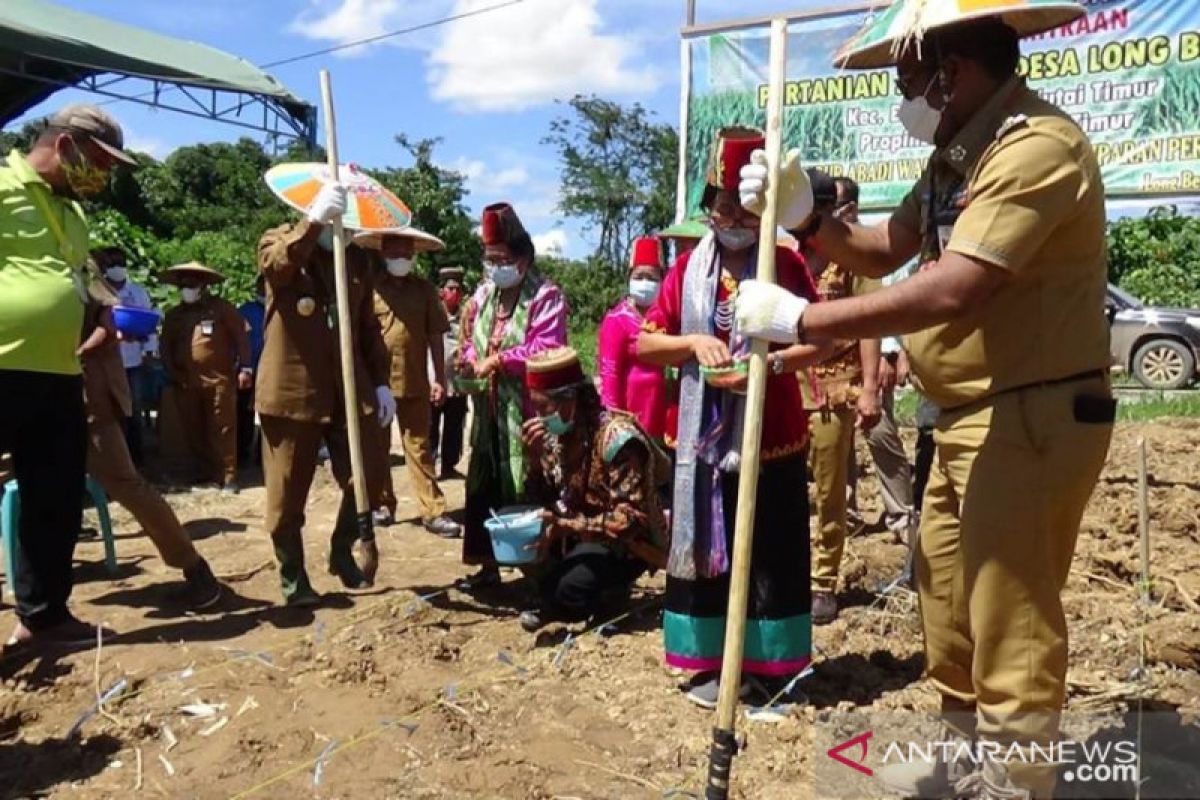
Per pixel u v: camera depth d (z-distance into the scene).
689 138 11.24
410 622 5.20
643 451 4.85
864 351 5.03
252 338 10.72
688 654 4.19
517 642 4.96
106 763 3.79
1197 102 9.02
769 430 4.07
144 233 17.22
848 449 4.99
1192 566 5.36
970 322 3.01
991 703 3.04
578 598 5.00
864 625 5.00
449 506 8.20
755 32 10.83
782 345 3.97
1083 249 2.93
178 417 9.32
